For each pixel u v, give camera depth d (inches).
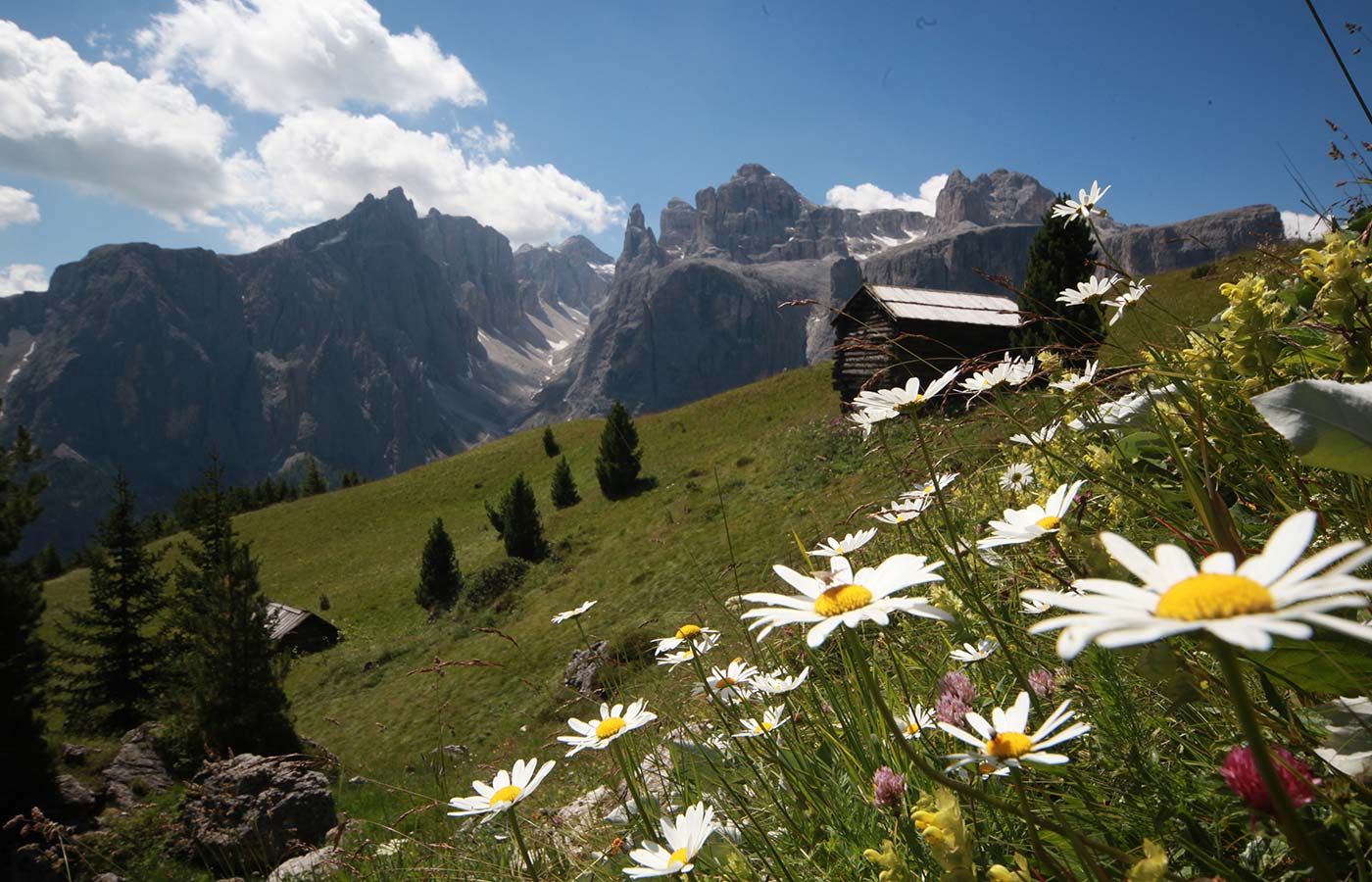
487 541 2282.2
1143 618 21.4
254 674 778.8
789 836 63.6
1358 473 42.4
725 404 2492.6
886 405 72.2
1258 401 45.8
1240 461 65.2
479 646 1337.4
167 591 1333.7
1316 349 58.7
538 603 1434.5
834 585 40.7
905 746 37.3
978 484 86.5
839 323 1393.9
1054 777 50.7
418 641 1609.3
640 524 1681.8
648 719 70.0
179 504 3181.6
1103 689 51.8
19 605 690.2
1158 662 34.0
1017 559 70.6
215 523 1266.0
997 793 52.1
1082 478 74.5
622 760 72.4
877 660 80.7
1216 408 67.3
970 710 53.0
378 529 2709.2
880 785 49.1
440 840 131.0
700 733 86.9
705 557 970.1
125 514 1318.9
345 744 933.8
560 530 2016.5
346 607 2095.2
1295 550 21.9
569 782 128.3
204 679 767.1
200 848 353.4
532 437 3161.9
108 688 1245.1
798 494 1135.6
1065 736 37.3
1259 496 63.6
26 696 676.7
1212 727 46.8
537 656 914.7
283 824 338.3
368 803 343.3
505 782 65.7
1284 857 37.8
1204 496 48.1
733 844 61.9
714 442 2229.3
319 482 4183.1
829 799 60.9
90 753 707.4
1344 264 53.5
